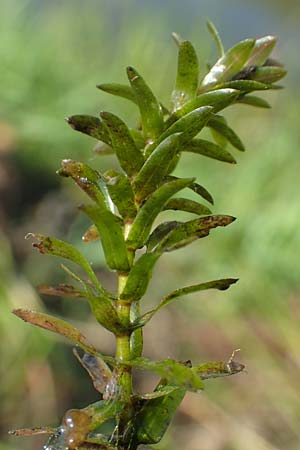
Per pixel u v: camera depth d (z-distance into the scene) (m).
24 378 0.47
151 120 0.16
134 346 0.15
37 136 0.61
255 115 0.75
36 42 0.70
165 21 0.91
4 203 0.57
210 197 0.16
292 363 0.54
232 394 0.52
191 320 0.57
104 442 0.15
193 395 0.51
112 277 0.56
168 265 0.61
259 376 0.53
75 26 0.78
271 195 0.63
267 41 0.17
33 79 0.66
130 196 0.15
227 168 0.66
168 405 0.15
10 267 0.52
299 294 0.59
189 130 0.15
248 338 0.56
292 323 0.56
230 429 0.49
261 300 0.58
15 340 0.48
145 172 0.15
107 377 0.16
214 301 0.58
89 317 0.53
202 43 0.80
